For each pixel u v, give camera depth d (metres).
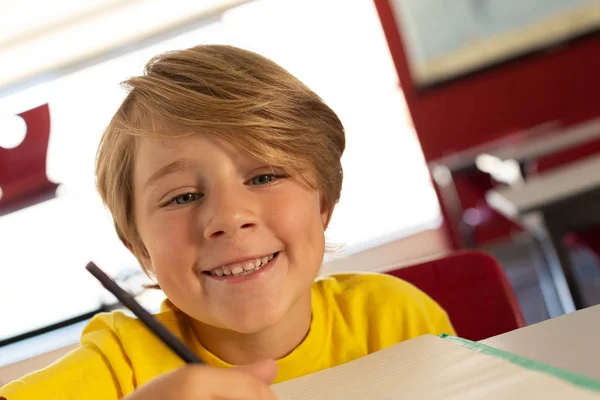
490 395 0.48
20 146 4.07
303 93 0.77
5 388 0.69
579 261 3.38
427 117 4.51
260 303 0.67
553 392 0.46
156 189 0.69
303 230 0.70
